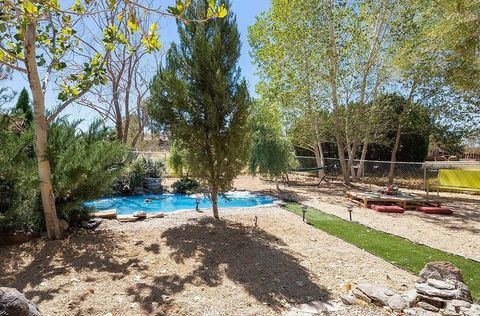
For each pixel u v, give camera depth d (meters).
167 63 7.11
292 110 16.08
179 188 13.61
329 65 14.63
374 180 17.06
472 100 13.25
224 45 7.23
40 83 5.52
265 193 12.78
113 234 6.30
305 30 14.25
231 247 5.65
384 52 14.55
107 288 4.02
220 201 12.01
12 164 5.73
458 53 8.16
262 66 16.27
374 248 5.85
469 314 3.28
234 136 7.09
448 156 29.02
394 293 3.79
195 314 3.41
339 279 4.41
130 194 13.15
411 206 10.12
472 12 7.04
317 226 7.39
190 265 4.83
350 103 15.45
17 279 4.27
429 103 15.18
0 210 5.82
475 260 5.33
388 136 19.47
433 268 4.05
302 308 3.60
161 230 6.61
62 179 6.04
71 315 3.36
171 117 7.14
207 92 6.94
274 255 5.25
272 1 14.95
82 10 4.90
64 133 6.70
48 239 5.86
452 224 8.06
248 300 3.76
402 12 13.70
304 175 19.78
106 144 6.78
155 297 3.79
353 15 14.20
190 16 7.10
